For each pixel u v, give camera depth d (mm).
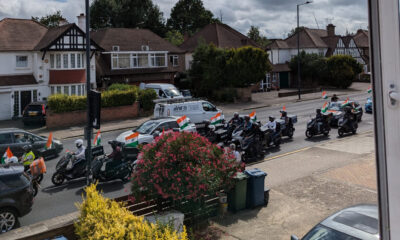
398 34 1755
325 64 57219
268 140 18891
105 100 30828
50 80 34375
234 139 18312
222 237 8953
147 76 43406
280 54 60500
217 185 9211
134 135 16828
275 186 12852
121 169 14109
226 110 35875
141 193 8969
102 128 27469
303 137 22297
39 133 26031
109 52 40688
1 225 9711
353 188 12414
